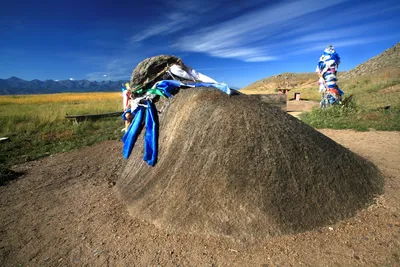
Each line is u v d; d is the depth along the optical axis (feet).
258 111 10.82
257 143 9.75
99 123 36.32
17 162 21.16
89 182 15.97
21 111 49.29
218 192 9.12
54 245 9.73
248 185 9.04
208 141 10.15
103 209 11.90
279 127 10.39
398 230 8.18
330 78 29.91
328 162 10.09
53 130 32.27
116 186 13.75
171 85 13.08
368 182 10.59
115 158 20.66
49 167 19.69
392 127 21.15
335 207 9.10
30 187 15.85
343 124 23.99
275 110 11.68
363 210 9.35
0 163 20.97
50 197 14.19
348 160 10.87
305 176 9.36
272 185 9.02
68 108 53.72
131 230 9.85
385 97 32.81
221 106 11.00
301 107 40.16
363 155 15.17
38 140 27.71
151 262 8.15
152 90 13.42
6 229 11.15
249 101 11.54
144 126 13.57
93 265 8.40
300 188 9.13
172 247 8.61
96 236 9.92
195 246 8.46
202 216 9.02
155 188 10.69
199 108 11.40
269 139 9.87
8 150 24.47
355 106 29.14
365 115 25.80
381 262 7.07
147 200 10.64
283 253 7.79
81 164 19.93
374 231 8.28
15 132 31.83
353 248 7.68
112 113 42.06
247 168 9.29
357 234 8.23
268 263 7.52
